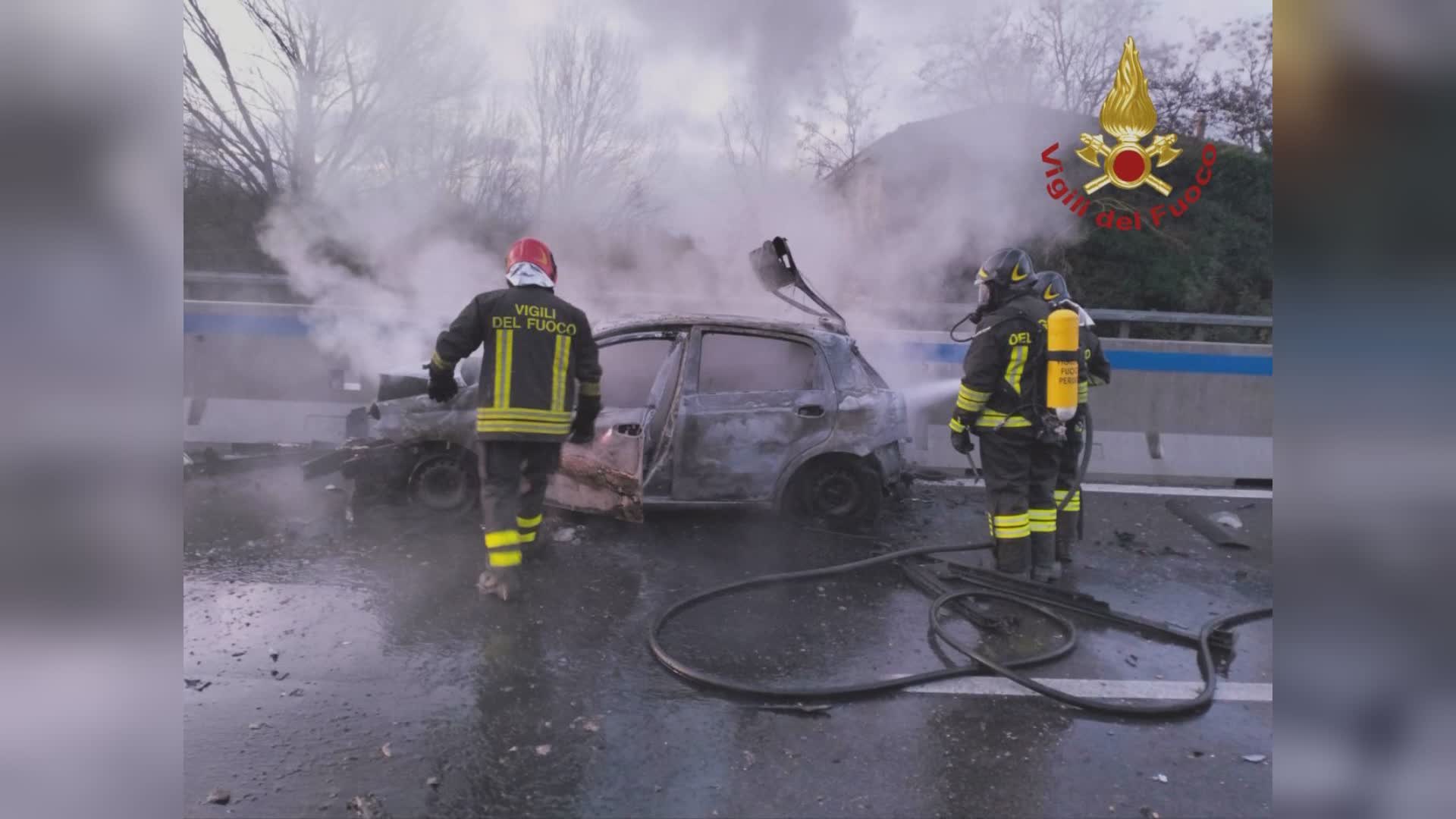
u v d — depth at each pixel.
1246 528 5.83
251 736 2.97
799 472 5.29
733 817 2.70
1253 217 10.87
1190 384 7.18
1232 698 3.53
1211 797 2.86
